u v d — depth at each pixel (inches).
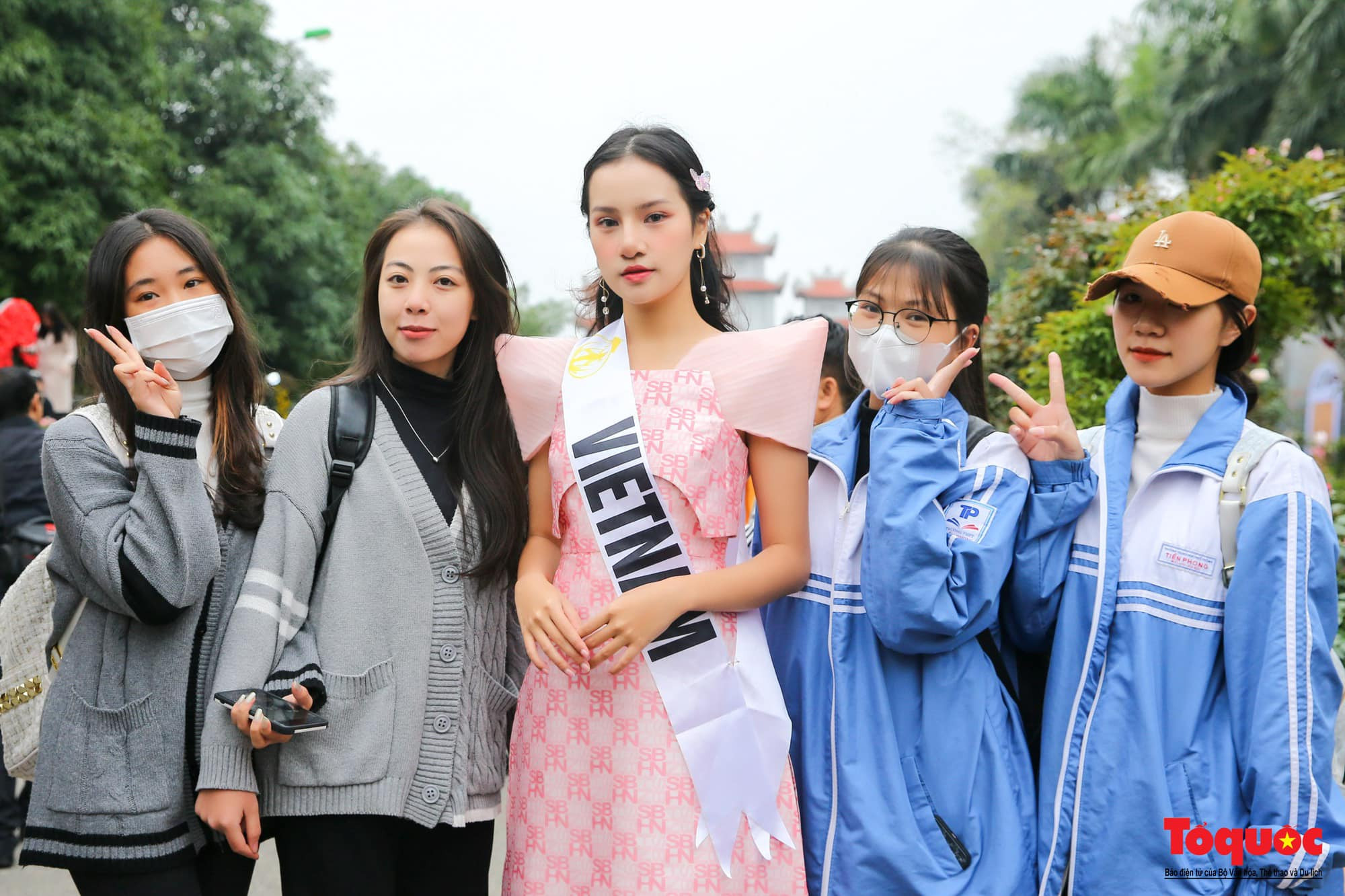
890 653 81.0
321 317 668.7
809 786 80.3
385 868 80.0
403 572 81.1
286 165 658.8
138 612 78.2
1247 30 762.8
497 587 85.7
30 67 498.3
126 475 82.7
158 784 78.6
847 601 81.7
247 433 87.0
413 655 80.6
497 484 84.7
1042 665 86.7
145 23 557.9
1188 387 82.1
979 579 77.5
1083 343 204.2
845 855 77.2
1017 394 81.6
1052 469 80.7
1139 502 80.4
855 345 85.3
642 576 76.4
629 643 73.0
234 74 675.4
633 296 77.4
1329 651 73.8
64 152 498.3
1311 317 234.7
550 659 77.7
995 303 276.1
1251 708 73.7
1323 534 74.6
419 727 80.1
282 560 79.5
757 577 76.7
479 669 83.7
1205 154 798.5
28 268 499.8
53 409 219.9
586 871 77.1
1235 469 77.7
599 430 77.1
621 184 76.3
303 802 77.9
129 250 82.9
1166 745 75.5
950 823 78.0
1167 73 883.4
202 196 613.9
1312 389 557.0
